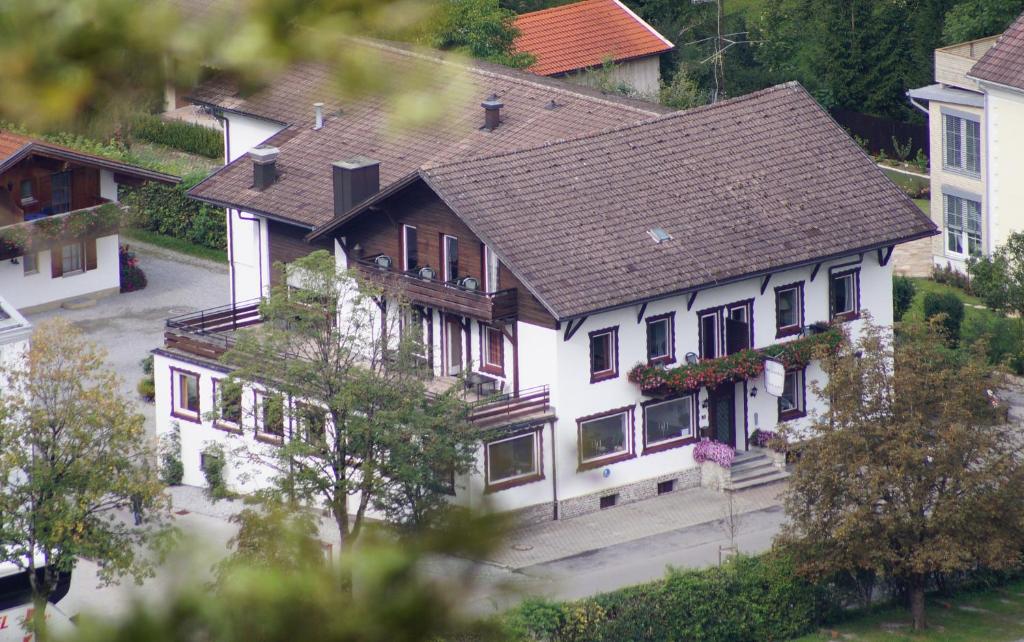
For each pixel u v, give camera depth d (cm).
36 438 13125
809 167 19150
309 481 14462
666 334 17525
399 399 14412
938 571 15000
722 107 19638
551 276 16688
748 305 18025
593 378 17000
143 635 4028
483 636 3528
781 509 17225
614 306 16662
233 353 14962
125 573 13125
